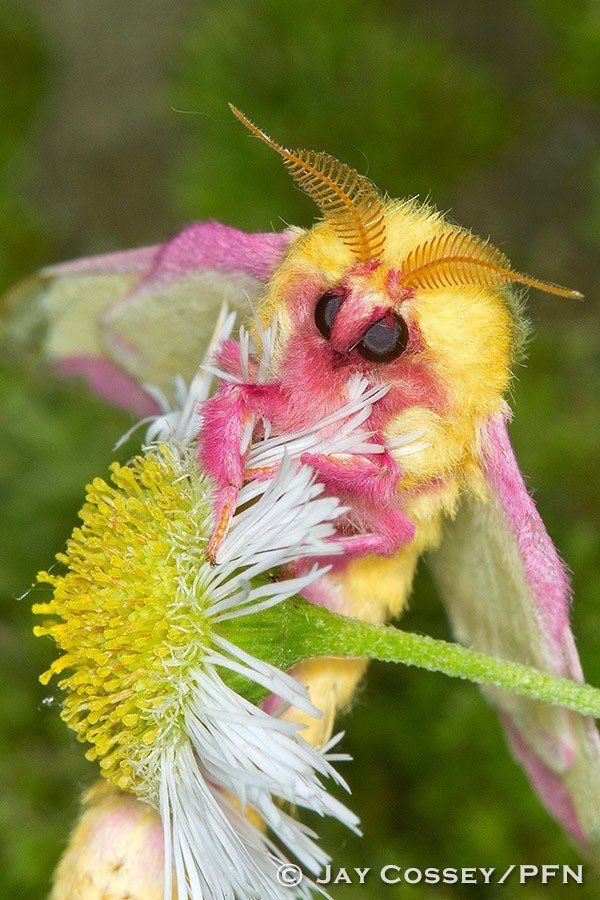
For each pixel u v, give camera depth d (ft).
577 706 0.26
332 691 0.28
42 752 0.37
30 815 0.36
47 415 0.44
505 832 0.35
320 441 0.26
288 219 0.48
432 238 0.26
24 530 0.42
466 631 0.29
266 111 0.51
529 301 0.46
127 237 0.54
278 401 0.26
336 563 0.27
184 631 0.26
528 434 0.40
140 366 0.30
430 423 0.26
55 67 0.60
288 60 0.52
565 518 0.39
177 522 0.27
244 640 0.26
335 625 0.26
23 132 0.58
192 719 0.26
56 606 0.27
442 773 0.36
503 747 0.35
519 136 0.51
